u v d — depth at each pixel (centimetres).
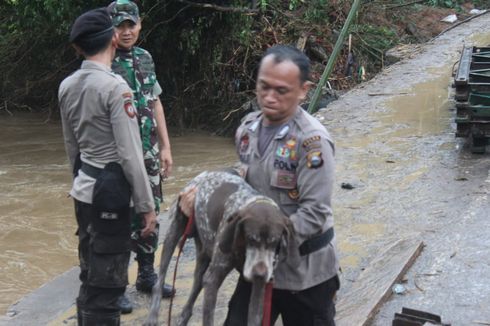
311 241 304
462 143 775
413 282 465
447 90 1019
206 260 363
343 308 435
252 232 280
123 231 396
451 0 1847
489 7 1844
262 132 313
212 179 333
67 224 832
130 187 396
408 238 536
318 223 296
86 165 399
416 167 713
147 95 482
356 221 594
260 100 302
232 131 1319
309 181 295
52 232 806
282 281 307
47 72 1509
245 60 1321
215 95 1358
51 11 1200
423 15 1688
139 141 394
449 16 1688
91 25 390
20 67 1536
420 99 979
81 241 411
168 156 505
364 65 1440
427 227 568
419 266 488
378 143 801
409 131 838
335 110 953
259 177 311
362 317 417
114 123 385
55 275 695
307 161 295
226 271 311
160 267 379
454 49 1287
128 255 403
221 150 1219
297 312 320
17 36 1485
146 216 400
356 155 765
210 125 1361
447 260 490
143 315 471
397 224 580
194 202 341
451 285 455
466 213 568
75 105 394
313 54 1411
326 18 1443
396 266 479
